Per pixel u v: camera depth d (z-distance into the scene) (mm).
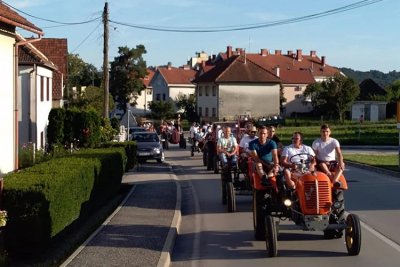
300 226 10648
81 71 99438
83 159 15055
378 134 57469
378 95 96312
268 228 10469
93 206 14648
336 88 80188
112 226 13008
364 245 11289
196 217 15172
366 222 13711
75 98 52344
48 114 31250
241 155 16547
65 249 11305
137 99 107875
